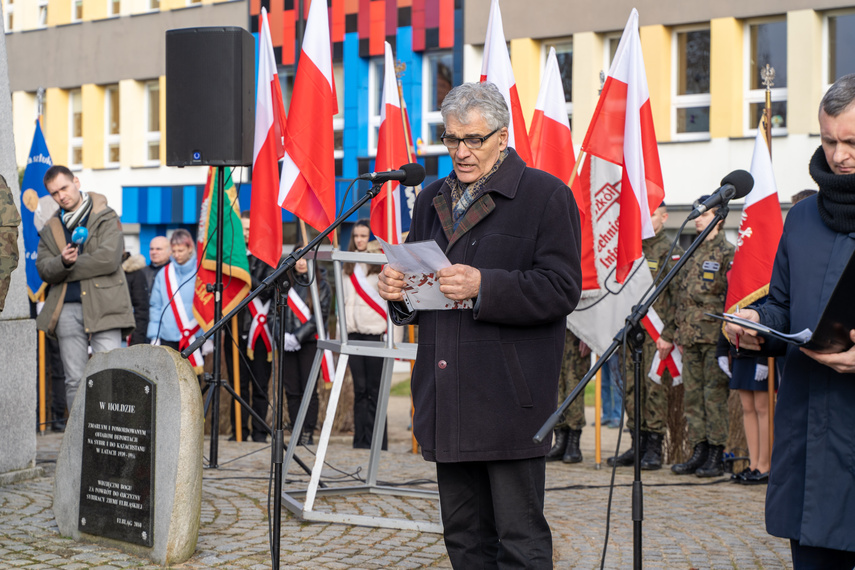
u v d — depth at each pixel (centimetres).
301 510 531
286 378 849
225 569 429
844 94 280
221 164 652
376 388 839
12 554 445
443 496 355
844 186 284
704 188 1642
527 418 331
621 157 681
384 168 673
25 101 2445
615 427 1030
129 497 449
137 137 2280
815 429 291
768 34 1619
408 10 1884
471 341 333
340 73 1967
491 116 333
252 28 2086
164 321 866
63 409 925
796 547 301
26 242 948
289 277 418
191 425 438
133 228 2239
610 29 1708
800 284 298
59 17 2375
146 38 2250
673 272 330
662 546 493
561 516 563
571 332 769
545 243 332
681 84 1692
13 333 618
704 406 724
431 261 318
